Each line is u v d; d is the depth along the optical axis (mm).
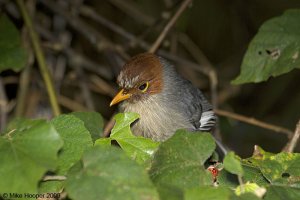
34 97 13945
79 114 7473
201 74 16734
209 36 16453
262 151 6723
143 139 6070
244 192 4707
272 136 15961
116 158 4754
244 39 16703
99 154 4801
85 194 4586
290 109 16438
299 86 16500
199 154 5109
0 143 5059
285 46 8883
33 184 4660
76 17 14070
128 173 4664
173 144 5184
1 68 10625
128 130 6145
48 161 4840
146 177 4637
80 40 15766
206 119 10930
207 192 4531
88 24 15477
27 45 12758
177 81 10453
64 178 5305
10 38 10812
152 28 14336
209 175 5012
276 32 8961
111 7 16234
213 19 16156
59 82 14391
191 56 16922
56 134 5031
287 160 5539
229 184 5535
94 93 16156
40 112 14086
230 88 16031
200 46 16734
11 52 10734
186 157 5102
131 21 16328
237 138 15883
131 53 16141
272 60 8883
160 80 10070
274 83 16562
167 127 10117
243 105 16781
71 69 15656
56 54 14594
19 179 4684
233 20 16531
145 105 10047
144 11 15680
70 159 5762
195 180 4934
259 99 16734
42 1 13812
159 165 5098
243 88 16766
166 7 14602
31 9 13547
